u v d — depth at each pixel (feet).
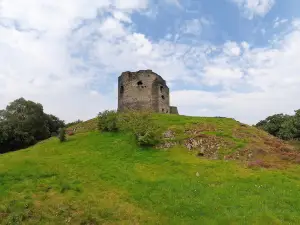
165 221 75.46
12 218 70.13
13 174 99.14
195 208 80.79
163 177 102.73
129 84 198.29
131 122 160.25
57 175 101.24
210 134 142.92
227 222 73.00
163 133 148.05
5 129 217.97
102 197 86.89
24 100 248.93
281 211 77.36
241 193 88.63
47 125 279.08
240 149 128.57
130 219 75.87
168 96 209.77
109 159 121.60
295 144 154.30
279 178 99.19
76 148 138.31
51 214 74.33
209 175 104.27
